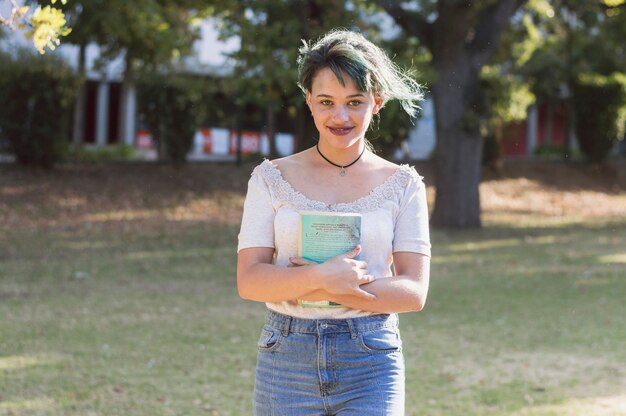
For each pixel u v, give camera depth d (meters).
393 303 2.77
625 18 20.25
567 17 22.48
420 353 7.27
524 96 22.67
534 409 5.69
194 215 17.55
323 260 2.79
